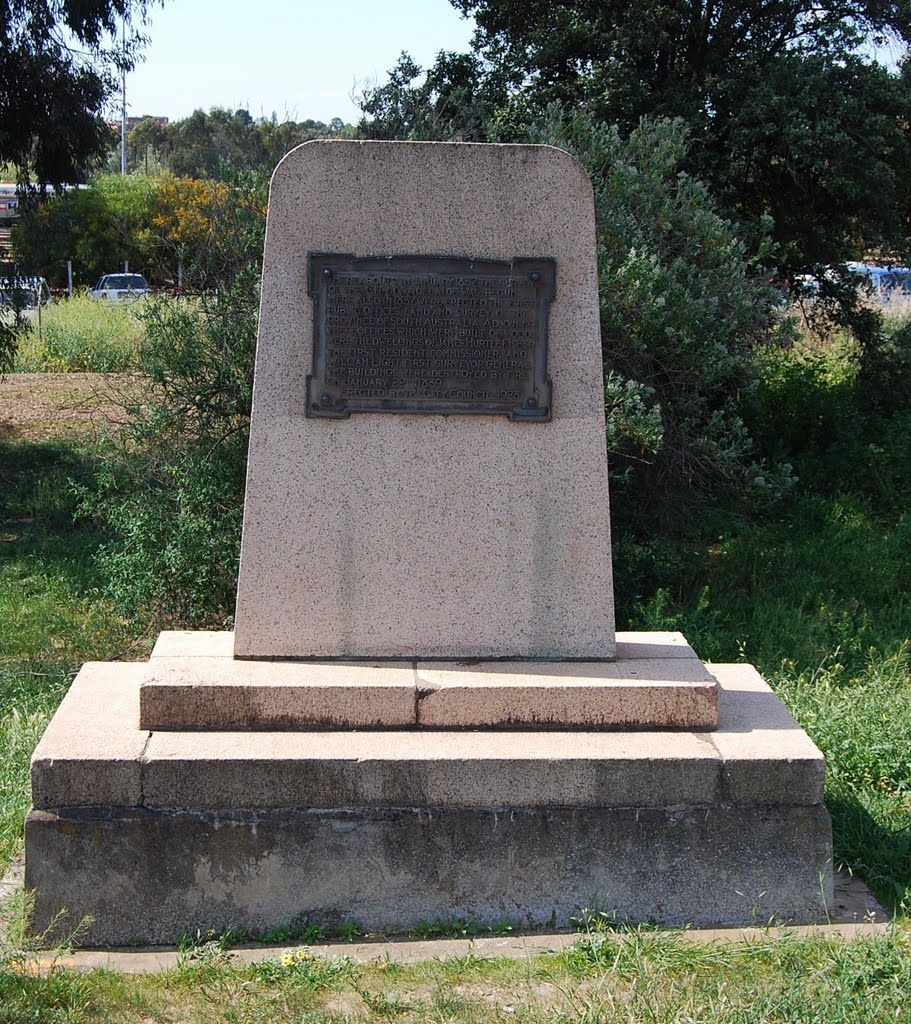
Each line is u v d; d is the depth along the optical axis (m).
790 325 10.09
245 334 7.92
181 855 3.89
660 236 9.29
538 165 4.22
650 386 8.71
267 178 8.37
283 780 3.91
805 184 12.68
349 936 3.91
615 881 4.00
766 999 3.44
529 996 3.56
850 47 12.84
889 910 4.10
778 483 9.23
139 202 31.89
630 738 4.13
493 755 3.96
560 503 4.37
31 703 6.07
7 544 9.70
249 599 4.35
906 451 11.43
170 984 3.63
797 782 4.00
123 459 8.86
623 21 12.71
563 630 4.41
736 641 7.09
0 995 3.49
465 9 13.61
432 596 4.39
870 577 8.48
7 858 4.37
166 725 4.09
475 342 4.28
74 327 20.28
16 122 11.99
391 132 10.58
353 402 4.29
